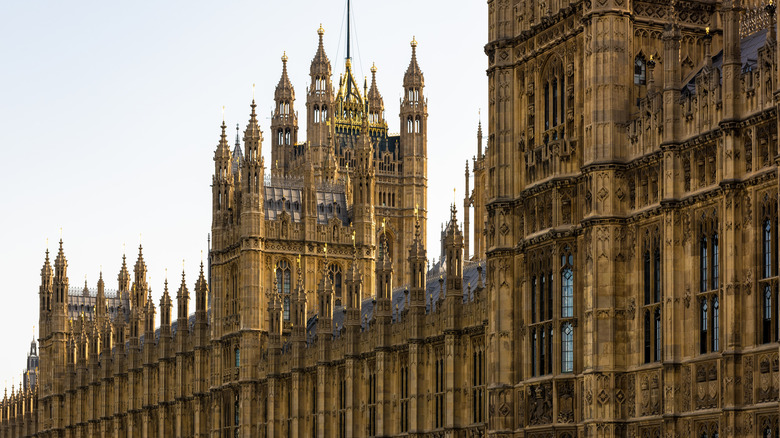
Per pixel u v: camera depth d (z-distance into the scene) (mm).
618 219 62375
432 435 90438
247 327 116688
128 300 196375
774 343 53750
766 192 54812
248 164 118875
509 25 71125
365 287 123250
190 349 132750
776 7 56438
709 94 58000
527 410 67312
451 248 88500
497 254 69875
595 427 61625
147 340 143500
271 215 121188
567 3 67000
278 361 112562
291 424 109812
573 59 66375
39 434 174625
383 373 95750
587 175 63438
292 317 110438
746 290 55500
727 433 55031
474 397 86062
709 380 56969
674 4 65125
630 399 61312
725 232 56219
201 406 128250
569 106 66625
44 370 176000
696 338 58031
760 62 55344
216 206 125000
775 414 53188
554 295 65625
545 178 67312
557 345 65312
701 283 58312
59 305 169875
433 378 91250
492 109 71688
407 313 94562
